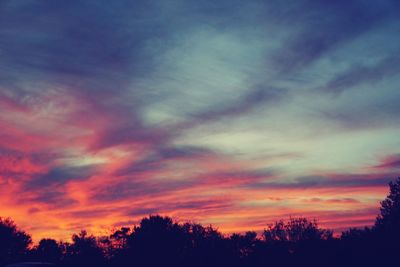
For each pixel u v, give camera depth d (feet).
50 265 67.56
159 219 124.47
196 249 118.01
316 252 104.73
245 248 115.75
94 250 145.38
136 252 121.49
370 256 97.30
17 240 173.27
